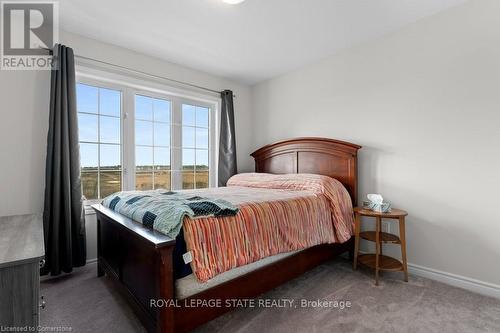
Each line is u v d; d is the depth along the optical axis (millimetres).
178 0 1924
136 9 2035
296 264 1987
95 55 2510
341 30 2398
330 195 2324
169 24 2260
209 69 3307
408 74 2340
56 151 2150
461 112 2051
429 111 2219
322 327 1527
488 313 1671
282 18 2184
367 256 2430
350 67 2771
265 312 1687
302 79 3262
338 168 2773
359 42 2639
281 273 1856
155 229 1387
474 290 1974
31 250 1098
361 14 2146
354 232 2527
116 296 1886
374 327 1527
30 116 2174
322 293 1945
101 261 2135
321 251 2254
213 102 3562
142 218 1539
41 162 2219
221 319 1606
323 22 2258
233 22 2236
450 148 2107
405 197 2367
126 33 2406
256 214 1688
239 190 2574
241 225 1573
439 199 2168
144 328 1521
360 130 2697
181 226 1318
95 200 2592
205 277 1298
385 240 2182
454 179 2088
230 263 1445
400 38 2385
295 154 3180
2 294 965
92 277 2188
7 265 960
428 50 2215
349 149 2678
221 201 1647
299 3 1979
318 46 2713
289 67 3264
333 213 2291
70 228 2211
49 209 2137
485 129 1939
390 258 2350
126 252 1656
